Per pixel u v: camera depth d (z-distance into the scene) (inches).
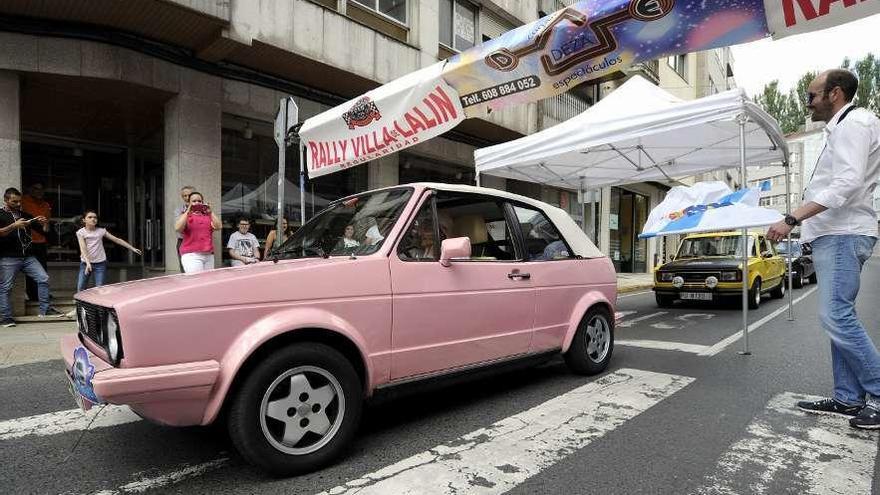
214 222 293.6
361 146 255.4
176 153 339.0
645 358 218.4
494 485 104.6
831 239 136.3
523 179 416.5
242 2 319.9
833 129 135.1
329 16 376.5
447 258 132.5
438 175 549.6
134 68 316.2
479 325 145.9
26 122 376.5
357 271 121.5
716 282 378.3
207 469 112.9
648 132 273.1
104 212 421.7
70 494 101.9
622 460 116.2
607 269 197.6
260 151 404.5
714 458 117.0
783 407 151.9
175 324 97.5
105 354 101.6
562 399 160.6
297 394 108.5
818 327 300.2
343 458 118.0
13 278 281.7
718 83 1349.7
